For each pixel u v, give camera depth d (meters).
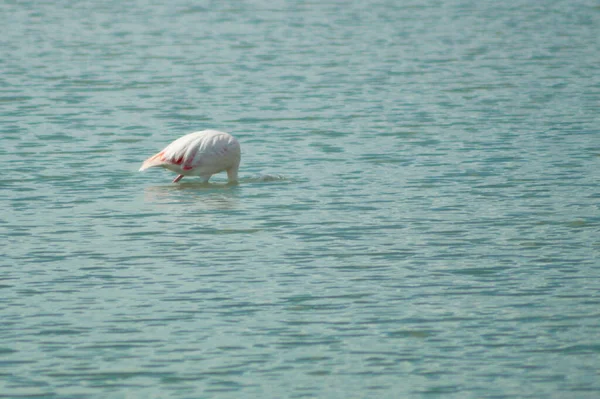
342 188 22.19
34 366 13.52
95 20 54.53
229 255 17.73
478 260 17.38
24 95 33.62
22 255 17.75
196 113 30.81
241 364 13.59
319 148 26.19
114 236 18.83
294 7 60.44
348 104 32.12
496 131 27.94
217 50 44.06
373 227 19.30
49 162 24.61
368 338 14.33
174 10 58.88
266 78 37.12
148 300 15.69
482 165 24.12
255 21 54.28
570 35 48.47
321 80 36.66
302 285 16.28
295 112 30.89
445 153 25.42
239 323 14.84
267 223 19.59
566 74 37.53
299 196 21.53
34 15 56.41
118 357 13.78
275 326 14.73
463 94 33.78
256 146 26.52
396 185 22.41
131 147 26.34
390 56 42.38
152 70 38.91
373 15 56.91
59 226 19.45
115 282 16.44
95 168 24.08
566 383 13.03
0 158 24.97
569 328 14.58
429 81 36.44
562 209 20.38
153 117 30.25
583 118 29.48
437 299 15.67
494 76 37.34
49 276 16.70
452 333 14.47
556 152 25.30
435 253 17.78
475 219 19.77
